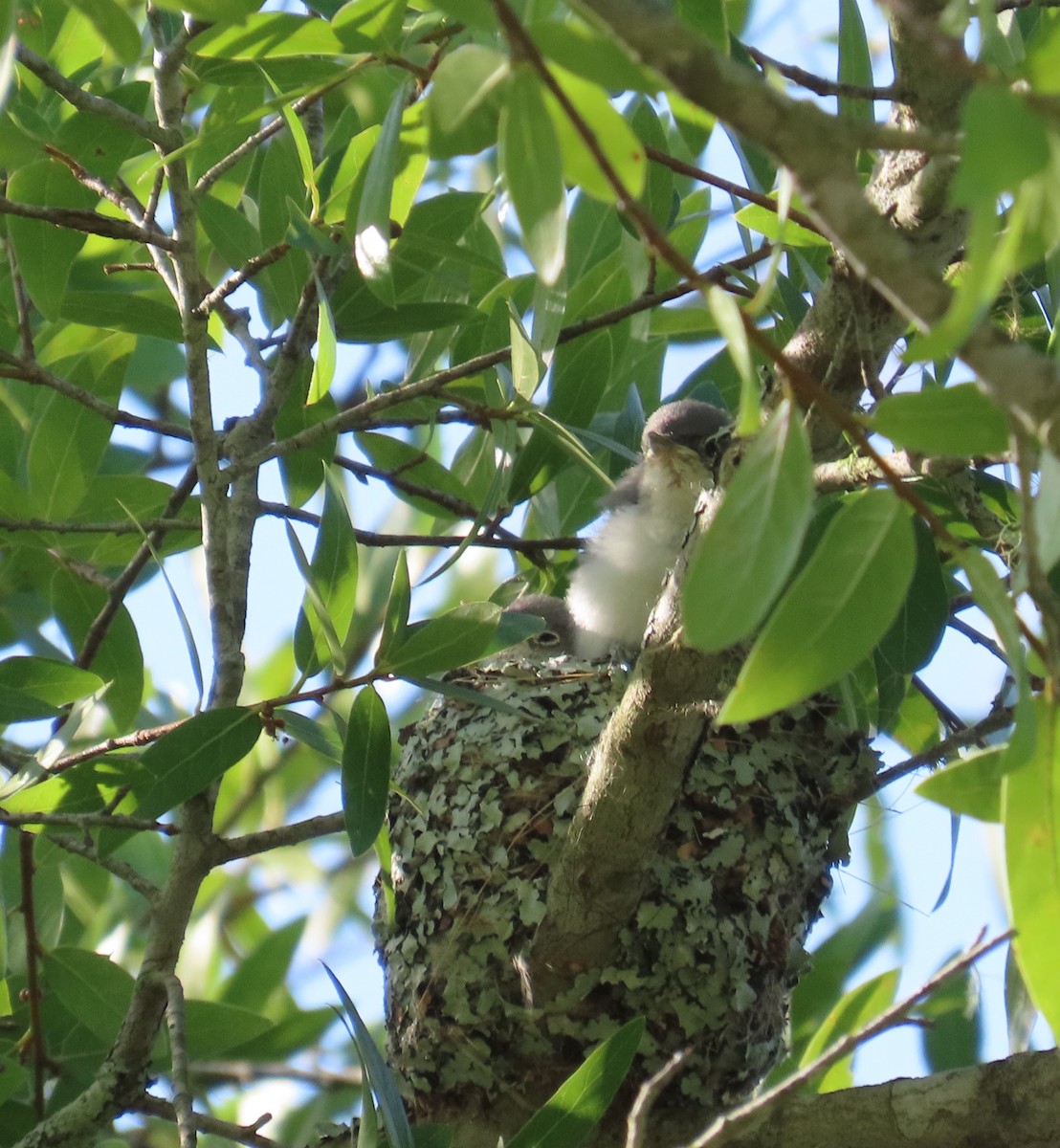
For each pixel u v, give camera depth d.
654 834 6.22
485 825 7.49
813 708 7.70
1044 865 3.50
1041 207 2.74
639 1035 6.07
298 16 5.15
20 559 8.38
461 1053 7.07
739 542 3.06
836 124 2.79
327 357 6.16
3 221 7.80
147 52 8.82
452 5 3.29
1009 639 3.10
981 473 7.09
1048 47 2.61
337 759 6.33
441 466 9.27
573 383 8.80
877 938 9.24
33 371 7.53
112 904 10.55
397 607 6.09
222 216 7.96
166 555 8.34
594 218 9.20
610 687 8.14
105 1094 6.57
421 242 6.53
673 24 2.75
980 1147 5.91
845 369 4.84
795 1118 6.08
